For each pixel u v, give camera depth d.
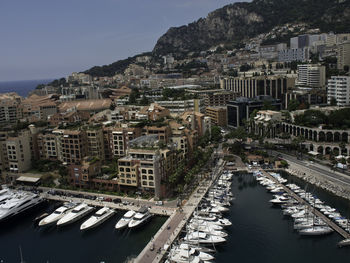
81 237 137.38
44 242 136.50
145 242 129.88
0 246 136.25
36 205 168.62
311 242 126.75
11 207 157.88
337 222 136.50
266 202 165.12
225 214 152.62
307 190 175.38
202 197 166.88
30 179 196.25
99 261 119.94
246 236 132.62
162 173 167.88
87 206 159.00
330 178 184.25
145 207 148.88
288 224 141.25
